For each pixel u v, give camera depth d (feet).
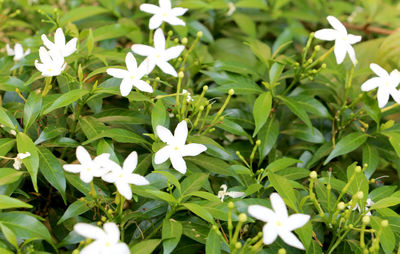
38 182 1.89
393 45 2.18
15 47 2.05
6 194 1.68
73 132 1.88
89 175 1.58
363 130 2.06
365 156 1.99
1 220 1.60
